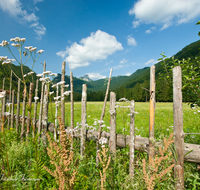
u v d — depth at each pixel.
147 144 2.36
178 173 1.91
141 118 9.70
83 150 2.99
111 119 2.70
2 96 2.16
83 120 3.06
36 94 3.77
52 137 3.71
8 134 4.20
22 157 2.96
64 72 3.36
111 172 2.26
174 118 1.98
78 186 2.03
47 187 2.21
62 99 2.38
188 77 2.44
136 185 1.90
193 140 3.21
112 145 2.67
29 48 2.29
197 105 2.91
